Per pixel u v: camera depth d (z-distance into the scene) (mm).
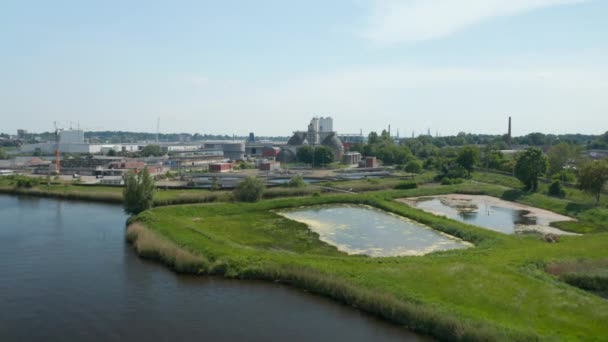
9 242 72438
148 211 88438
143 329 42406
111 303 48250
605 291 51875
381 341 40469
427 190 138000
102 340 40250
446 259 59500
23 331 41844
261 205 106062
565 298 45719
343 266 56188
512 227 90812
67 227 84125
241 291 52062
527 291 47281
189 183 141875
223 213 98625
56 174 164375
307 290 52469
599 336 37969
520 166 136750
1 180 142375
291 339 40688
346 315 45906
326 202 115688
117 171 173125
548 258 60469
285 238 77000
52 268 59562
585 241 71438
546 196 125688
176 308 47156
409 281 50500
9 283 53781
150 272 58469
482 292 46938
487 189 141375
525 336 37438
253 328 42750
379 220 95125
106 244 72125
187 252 61625
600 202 113875
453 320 40719
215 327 42875
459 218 100375
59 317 44812
